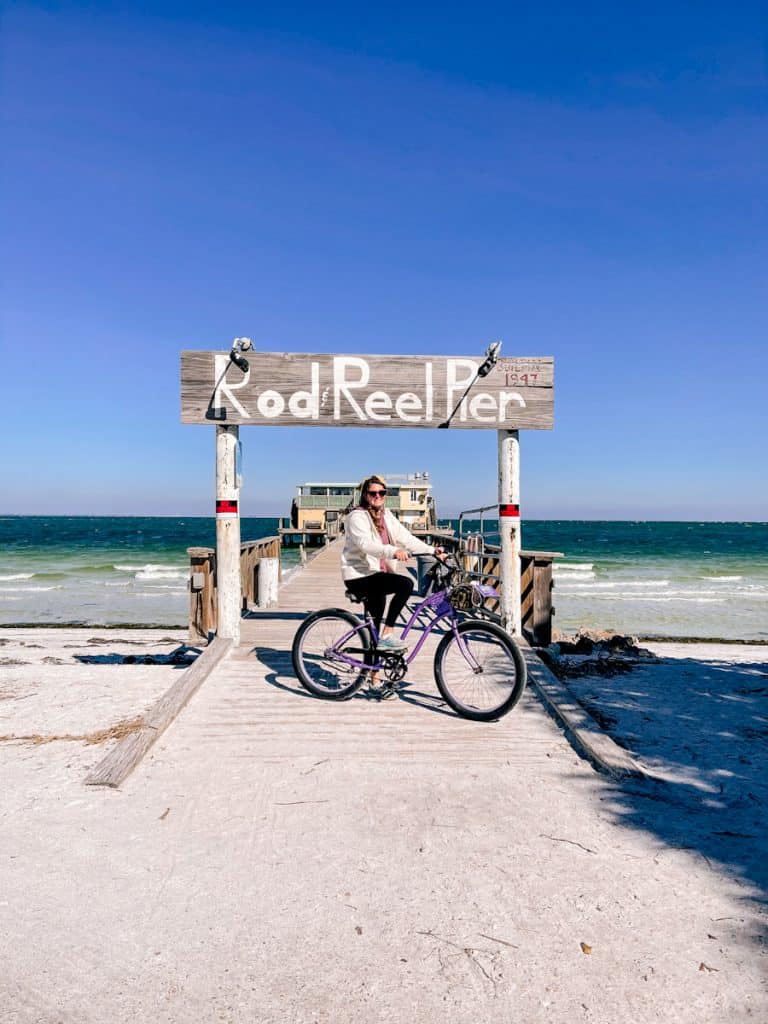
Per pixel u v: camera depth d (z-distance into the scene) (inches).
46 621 662.5
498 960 90.4
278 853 118.3
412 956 91.0
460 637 194.2
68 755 170.2
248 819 131.3
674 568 1470.2
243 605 362.9
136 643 468.8
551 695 204.5
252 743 171.9
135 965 88.5
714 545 2498.8
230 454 270.1
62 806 137.1
